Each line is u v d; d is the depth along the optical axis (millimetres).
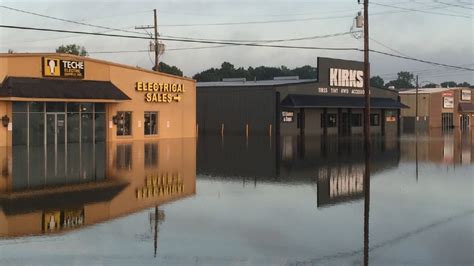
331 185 18688
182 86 44656
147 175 20938
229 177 20781
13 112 33188
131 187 17734
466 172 22703
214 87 58812
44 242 10328
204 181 19562
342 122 61594
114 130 39188
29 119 34000
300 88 56719
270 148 35969
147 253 9531
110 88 37750
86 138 37531
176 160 27031
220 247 9961
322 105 56531
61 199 15289
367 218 12805
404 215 13211
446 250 9797
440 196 16234
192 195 16297
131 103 40281
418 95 82125
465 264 8898
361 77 64125
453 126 87875
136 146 35375
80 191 16781
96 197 15672
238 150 34000
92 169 22547
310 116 57906
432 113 83312
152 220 12438
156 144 37625
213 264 8875
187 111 45594
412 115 81312
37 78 34031
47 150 31359
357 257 9305
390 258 9258
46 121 34938
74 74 35875
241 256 9359
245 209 13938
